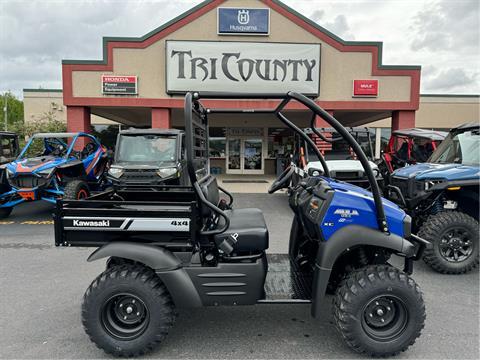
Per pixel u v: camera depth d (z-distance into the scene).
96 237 2.93
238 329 3.23
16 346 2.96
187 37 12.56
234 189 12.78
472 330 3.19
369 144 9.05
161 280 2.83
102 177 9.89
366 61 12.81
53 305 3.71
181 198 4.20
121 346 2.75
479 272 4.69
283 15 12.58
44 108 21.17
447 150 5.79
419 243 3.02
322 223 2.85
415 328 2.71
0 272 4.66
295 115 17.30
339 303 2.73
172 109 13.50
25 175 7.73
